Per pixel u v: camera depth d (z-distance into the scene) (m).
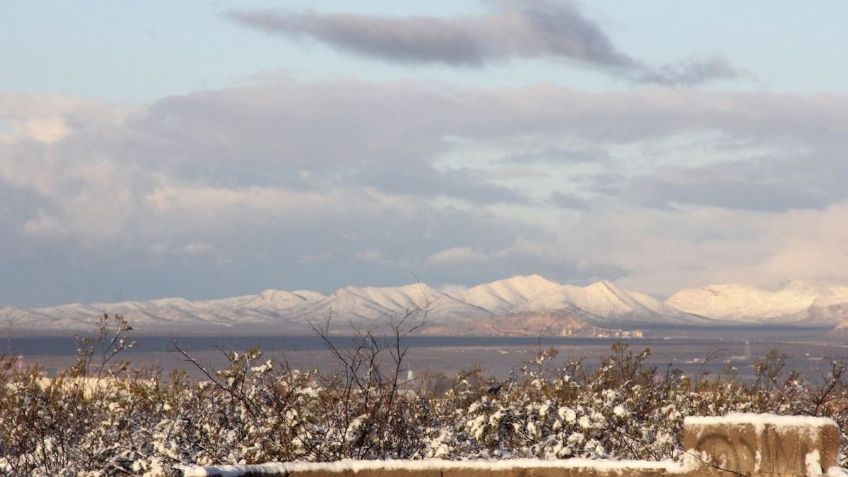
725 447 18.77
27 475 28.64
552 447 29.98
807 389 34.38
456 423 32.41
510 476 20.34
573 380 34.25
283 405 30.69
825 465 17.89
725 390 34.78
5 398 31.66
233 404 31.95
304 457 29.25
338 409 30.77
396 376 30.56
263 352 32.28
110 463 27.12
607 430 31.66
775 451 18.25
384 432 30.09
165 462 27.52
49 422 31.45
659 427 32.25
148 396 33.03
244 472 19.67
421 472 20.53
